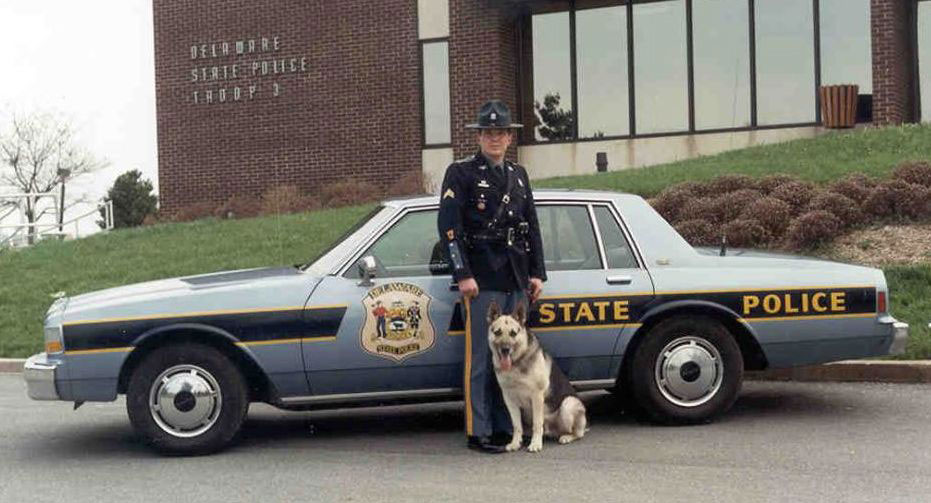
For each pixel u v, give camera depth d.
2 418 9.09
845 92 19.28
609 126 21.75
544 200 7.88
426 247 7.67
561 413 7.41
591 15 21.78
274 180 23.16
